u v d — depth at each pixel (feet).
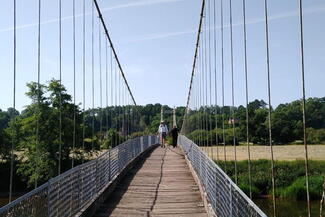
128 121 70.44
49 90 80.79
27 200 12.89
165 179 38.83
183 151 70.13
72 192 19.81
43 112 79.05
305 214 60.70
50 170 79.30
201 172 32.35
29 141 80.89
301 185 73.00
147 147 79.61
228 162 62.49
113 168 35.24
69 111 81.00
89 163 24.36
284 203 69.92
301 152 84.17
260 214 10.36
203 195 27.58
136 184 35.86
